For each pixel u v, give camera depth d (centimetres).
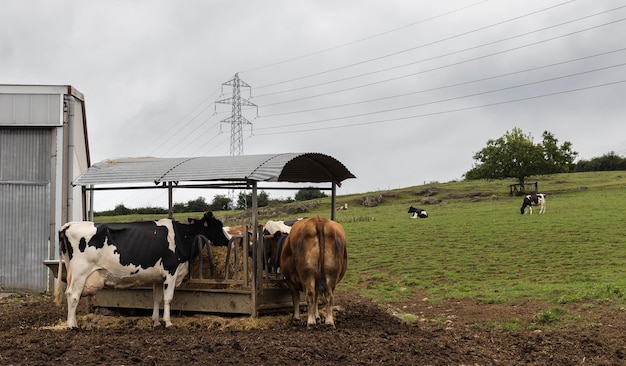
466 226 3856
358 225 4328
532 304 1759
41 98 2136
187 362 988
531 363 1157
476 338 1365
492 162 6562
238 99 6612
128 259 1307
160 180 1435
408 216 4938
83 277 1283
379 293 2225
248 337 1165
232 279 1431
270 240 1439
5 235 2134
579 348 1268
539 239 3188
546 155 6512
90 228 1290
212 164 1467
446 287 2244
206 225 1443
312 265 1270
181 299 1445
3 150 2152
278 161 1390
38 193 2136
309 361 1007
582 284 2025
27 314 1603
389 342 1164
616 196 5328
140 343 1093
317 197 8262
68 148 2164
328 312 1304
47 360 991
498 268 2584
